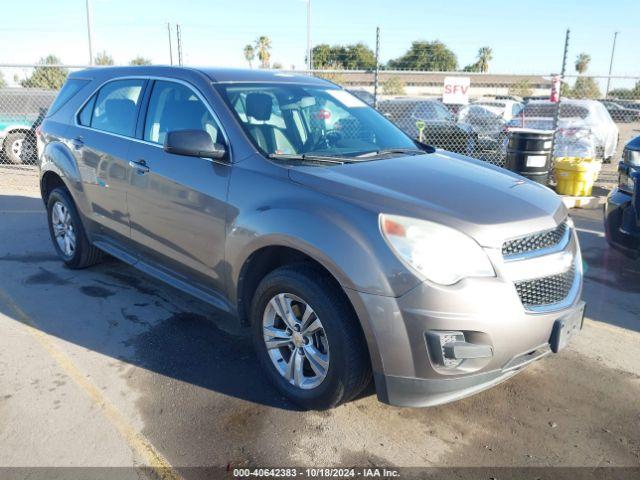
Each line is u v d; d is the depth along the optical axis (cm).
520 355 277
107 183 435
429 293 259
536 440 295
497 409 322
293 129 369
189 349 379
